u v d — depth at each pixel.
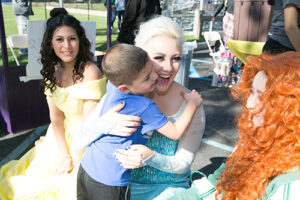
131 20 4.89
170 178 1.58
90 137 1.42
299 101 0.79
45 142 2.29
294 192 0.76
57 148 2.21
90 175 1.45
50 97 2.16
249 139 0.94
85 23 3.35
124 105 1.36
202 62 7.79
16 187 1.95
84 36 2.09
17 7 6.20
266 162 0.85
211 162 3.12
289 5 2.82
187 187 1.63
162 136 1.51
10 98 3.39
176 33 1.39
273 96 0.84
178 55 1.42
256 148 0.90
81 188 1.52
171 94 1.54
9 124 3.53
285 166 0.82
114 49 1.30
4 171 2.21
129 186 1.51
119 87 1.32
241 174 0.95
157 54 1.39
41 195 1.88
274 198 0.80
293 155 0.81
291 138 0.82
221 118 4.18
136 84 1.30
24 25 6.32
